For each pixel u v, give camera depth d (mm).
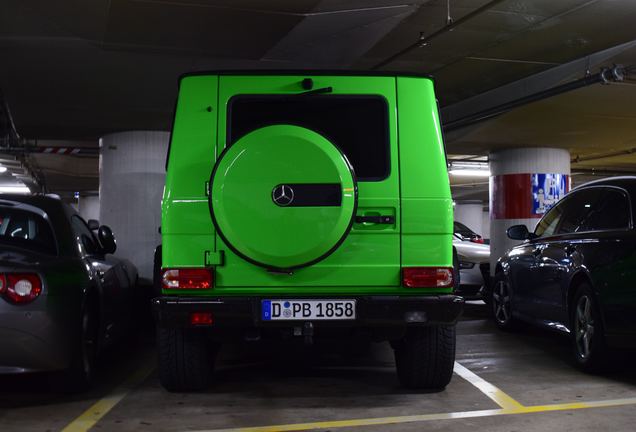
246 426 4223
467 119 12828
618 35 9297
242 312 4457
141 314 8461
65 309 4750
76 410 4660
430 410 4609
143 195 12922
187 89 4672
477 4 8047
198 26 8359
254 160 4316
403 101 4711
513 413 4500
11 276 4582
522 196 15281
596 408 4605
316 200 4328
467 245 12508
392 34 9195
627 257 5191
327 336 4797
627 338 5184
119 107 11648
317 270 4520
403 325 4570
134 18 8055
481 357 6723
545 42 9586
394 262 4559
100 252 6605
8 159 20141
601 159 18797
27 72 9984
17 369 4633
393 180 4602
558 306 6500
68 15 7926
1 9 7746
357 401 4895
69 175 26391
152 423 4301
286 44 9195
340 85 4711
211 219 4520
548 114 12383
